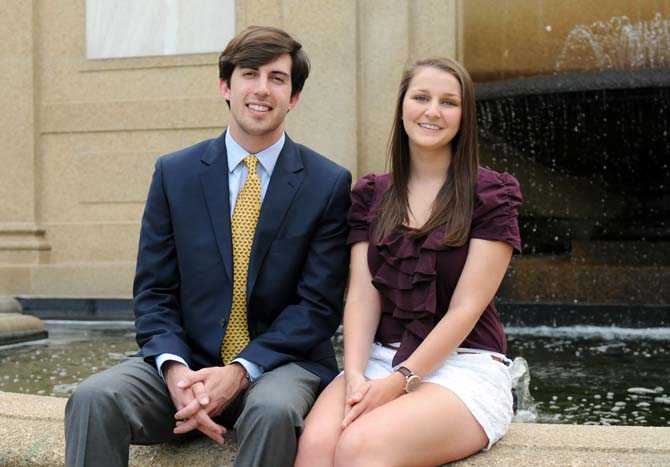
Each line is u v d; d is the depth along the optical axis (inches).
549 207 317.7
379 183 96.3
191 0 305.9
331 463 78.2
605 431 84.9
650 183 293.3
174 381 83.7
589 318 245.1
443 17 285.7
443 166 93.7
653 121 256.8
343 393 86.0
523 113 265.1
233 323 92.8
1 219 314.3
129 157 309.6
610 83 249.6
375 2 287.3
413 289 89.5
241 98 92.8
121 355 183.8
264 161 94.8
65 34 315.3
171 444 85.8
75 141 314.2
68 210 314.3
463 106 91.5
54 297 291.1
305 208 93.7
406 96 93.0
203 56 305.1
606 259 280.4
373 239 92.6
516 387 124.9
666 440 80.3
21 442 83.5
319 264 93.8
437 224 89.4
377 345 93.4
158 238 94.5
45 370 162.2
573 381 147.1
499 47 309.3
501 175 92.8
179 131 307.1
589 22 302.4
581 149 274.8
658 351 189.8
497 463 78.4
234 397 86.1
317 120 289.3
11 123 314.2
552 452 79.7
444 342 85.0
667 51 294.2
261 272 92.3
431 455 78.4
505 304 250.1
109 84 312.5
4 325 203.8
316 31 289.1
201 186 93.7
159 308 92.4
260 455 76.8
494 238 88.3
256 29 95.1
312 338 91.0
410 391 83.3
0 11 314.7
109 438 77.9
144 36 309.6
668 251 276.1
